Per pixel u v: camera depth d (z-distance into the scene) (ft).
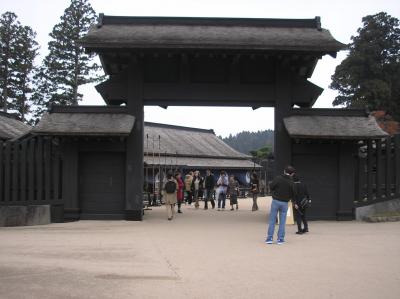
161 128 172.35
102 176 63.00
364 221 60.59
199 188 100.99
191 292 25.58
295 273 30.25
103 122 60.95
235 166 175.42
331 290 26.11
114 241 43.86
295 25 67.31
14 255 36.19
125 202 62.64
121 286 26.76
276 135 62.75
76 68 182.09
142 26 66.28
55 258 35.04
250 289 26.25
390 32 185.37
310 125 60.23
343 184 61.67
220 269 31.42
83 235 48.11
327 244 42.04
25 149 59.93
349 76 182.29
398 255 36.47
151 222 60.95
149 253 37.42
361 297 24.79
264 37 61.98
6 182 58.44
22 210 58.65
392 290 26.14
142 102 63.52
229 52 60.64
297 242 43.29
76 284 27.09
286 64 63.05
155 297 24.56
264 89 63.62
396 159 63.77
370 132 58.90
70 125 60.03
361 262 33.76
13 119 98.99
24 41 182.50
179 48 59.41
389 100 173.88
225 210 85.25
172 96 63.62
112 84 64.39
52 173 61.98
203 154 168.96
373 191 63.87
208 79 64.54
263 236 47.78
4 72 180.96
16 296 24.44
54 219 61.16
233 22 67.46
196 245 41.65
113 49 60.18
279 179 42.93
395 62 181.27
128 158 62.44
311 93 63.52
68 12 181.78
